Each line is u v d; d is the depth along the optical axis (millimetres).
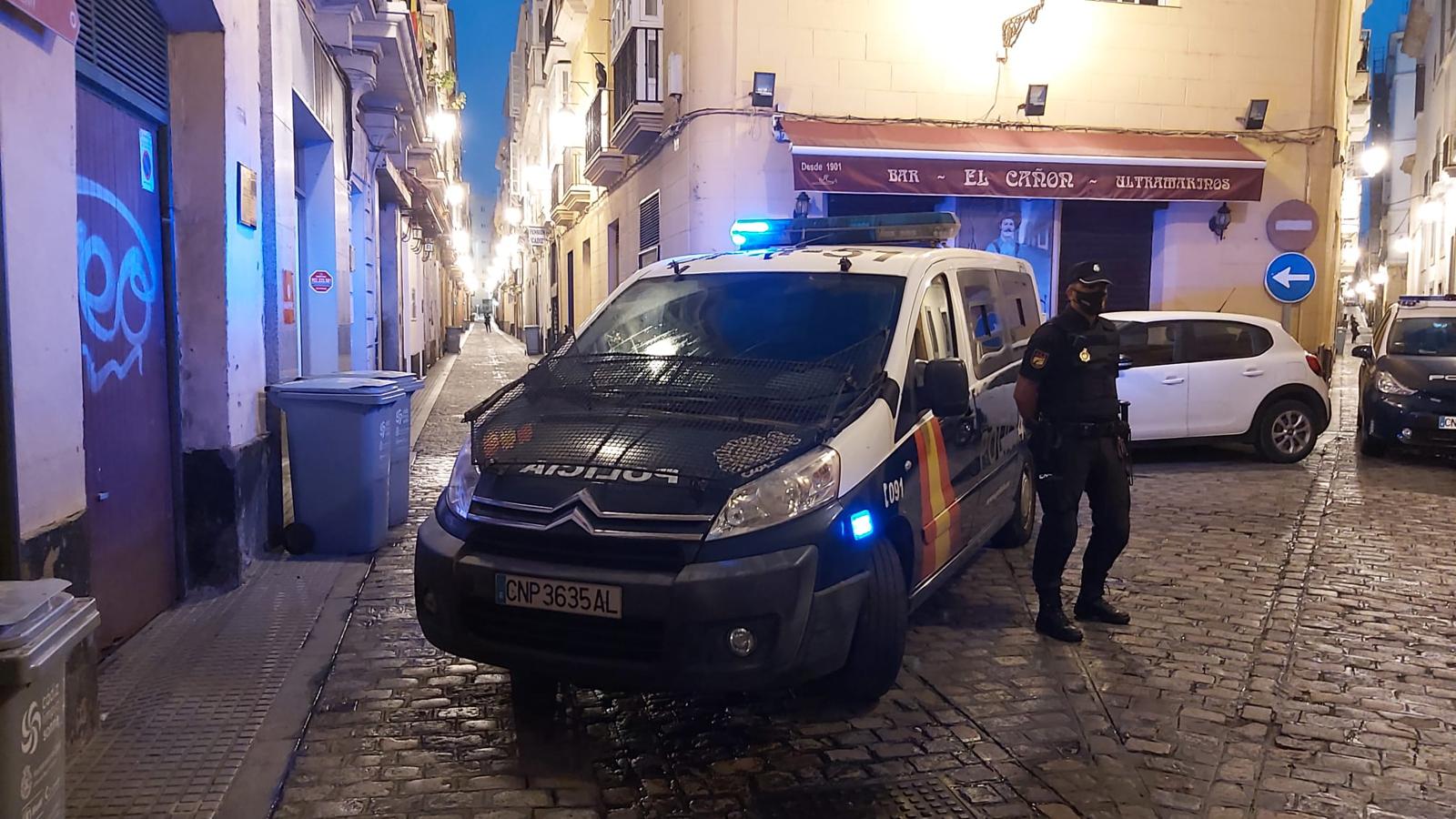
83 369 4629
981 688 4648
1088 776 3824
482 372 24297
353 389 6598
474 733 4188
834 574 3879
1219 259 14828
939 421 4934
